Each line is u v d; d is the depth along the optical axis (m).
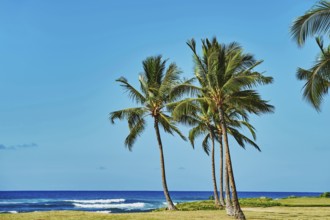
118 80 35.75
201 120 39.47
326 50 18.62
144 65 36.94
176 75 35.22
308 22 16.75
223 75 26.59
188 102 28.78
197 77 29.36
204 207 37.53
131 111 36.47
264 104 26.81
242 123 37.34
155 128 36.94
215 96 26.97
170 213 29.30
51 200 118.56
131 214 26.66
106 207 81.06
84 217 23.34
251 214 28.80
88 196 173.75
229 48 27.25
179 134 37.16
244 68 27.06
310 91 18.70
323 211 32.31
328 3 16.42
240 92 26.70
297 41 17.06
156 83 36.44
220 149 40.78
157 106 36.75
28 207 81.88
